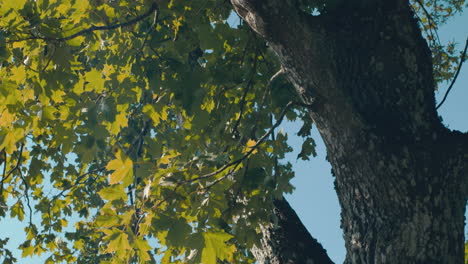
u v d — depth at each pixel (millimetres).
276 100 5219
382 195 3889
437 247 3797
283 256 4957
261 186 4781
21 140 5148
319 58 3914
